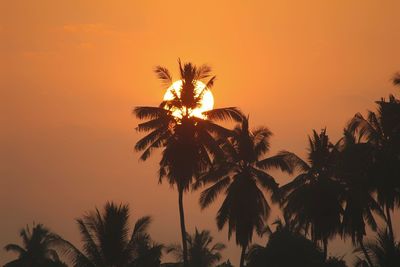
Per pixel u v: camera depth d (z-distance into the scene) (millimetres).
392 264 172000
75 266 198750
